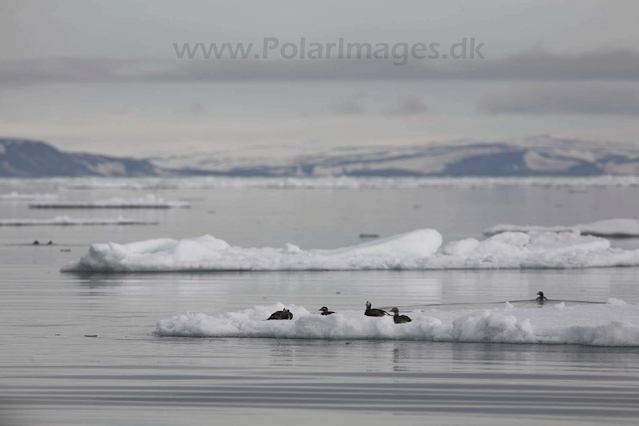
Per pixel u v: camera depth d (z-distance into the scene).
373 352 57.78
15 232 189.00
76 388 48.84
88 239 170.25
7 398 46.78
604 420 43.16
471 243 124.06
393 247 121.12
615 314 67.94
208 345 60.22
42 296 86.44
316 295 87.31
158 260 109.44
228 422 42.78
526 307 79.69
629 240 171.38
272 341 61.59
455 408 45.09
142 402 46.09
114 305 80.25
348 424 42.53
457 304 81.44
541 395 47.34
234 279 100.88
